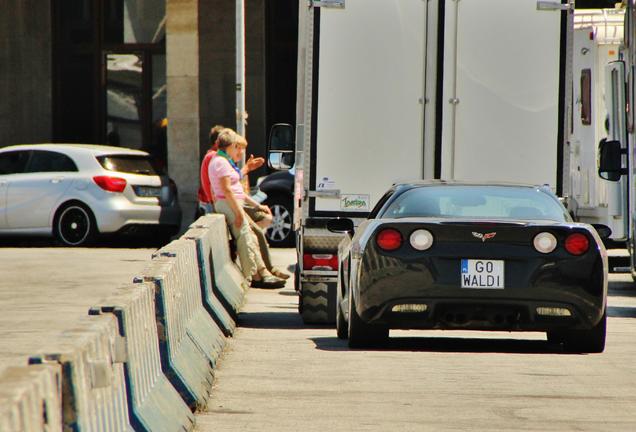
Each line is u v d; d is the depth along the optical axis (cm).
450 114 4119
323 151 4116
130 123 10944
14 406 980
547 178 4138
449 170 4119
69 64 10912
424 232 3253
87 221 7875
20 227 7975
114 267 6278
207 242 3653
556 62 4141
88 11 10925
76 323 1430
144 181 7975
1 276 5744
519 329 3284
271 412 2386
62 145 8069
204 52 10656
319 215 4122
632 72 4825
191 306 2905
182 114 9512
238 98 8044
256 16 10638
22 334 3603
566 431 2211
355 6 4109
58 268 6197
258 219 5472
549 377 2883
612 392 2672
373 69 4109
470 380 2823
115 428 1534
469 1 4128
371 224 3359
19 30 10719
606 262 3309
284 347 3453
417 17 4119
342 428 2220
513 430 2211
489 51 4128
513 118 4131
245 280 5128
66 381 1205
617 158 4894
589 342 3347
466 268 3234
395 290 3244
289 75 10712
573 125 6869
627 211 5206
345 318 3653
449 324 3269
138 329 1812
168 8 9462
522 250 3241
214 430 2191
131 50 10925
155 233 8038
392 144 4119
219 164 5006
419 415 2359
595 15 6750
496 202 3419
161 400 1975
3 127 10700
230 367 3017
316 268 4106
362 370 2975
